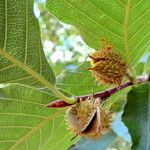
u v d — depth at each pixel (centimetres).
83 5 28
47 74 28
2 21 27
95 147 43
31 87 29
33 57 28
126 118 27
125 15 28
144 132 26
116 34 29
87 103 27
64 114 30
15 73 28
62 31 122
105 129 27
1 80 28
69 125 27
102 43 29
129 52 29
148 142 26
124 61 29
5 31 27
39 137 31
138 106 27
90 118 27
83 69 34
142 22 29
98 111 27
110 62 27
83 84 34
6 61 27
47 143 32
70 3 28
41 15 111
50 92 29
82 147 43
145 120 27
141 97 28
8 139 31
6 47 27
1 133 31
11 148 31
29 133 31
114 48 29
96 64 27
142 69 35
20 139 31
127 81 30
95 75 28
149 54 35
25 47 27
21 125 30
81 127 27
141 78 30
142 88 28
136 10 28
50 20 120
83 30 29
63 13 29
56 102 28
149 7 28
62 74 34
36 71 28
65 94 29
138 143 26
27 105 30
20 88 29
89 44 30
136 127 27
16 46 27
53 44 122
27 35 27
